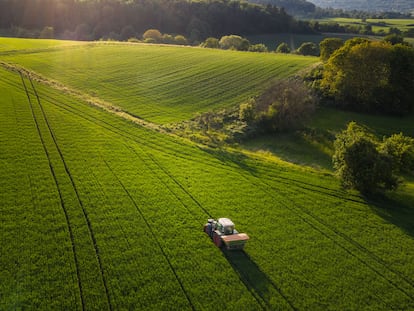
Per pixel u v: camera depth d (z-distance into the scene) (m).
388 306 22.66
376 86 65.06
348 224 30.72
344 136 37.66
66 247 25.11
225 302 22.00
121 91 64.31
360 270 25.52
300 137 55.38
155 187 33.62
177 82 70.94
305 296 22.95
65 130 43.22
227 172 38.25
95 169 35.47
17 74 61.94
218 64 82.94
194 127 52.09
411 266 26.20
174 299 21.88
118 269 23.72
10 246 24.69
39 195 30.39
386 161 35.19
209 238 27.45
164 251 25.67
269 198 33.75
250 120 56.88
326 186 36.94
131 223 28.27
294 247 27.34
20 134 40.59
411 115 65.50
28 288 21.64
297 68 80.50
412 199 35.62
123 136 43.94
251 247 26.98
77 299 21.28
